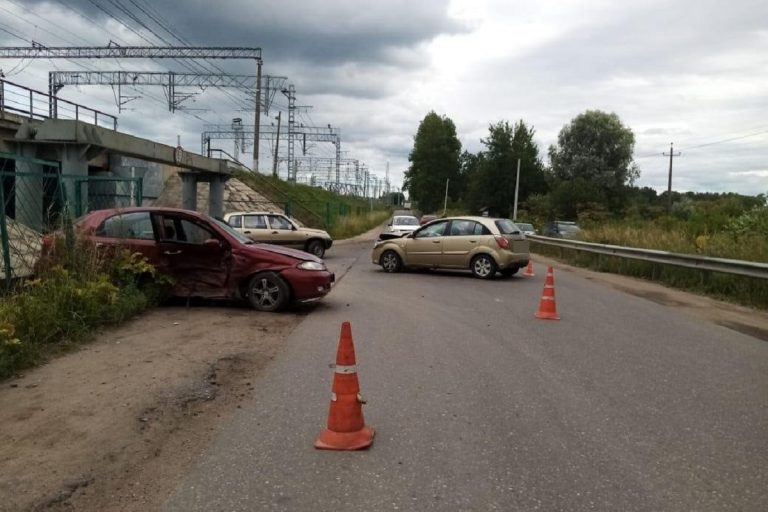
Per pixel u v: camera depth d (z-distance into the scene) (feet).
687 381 21.85
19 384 20.10
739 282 44.14
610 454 15.24
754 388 21.13
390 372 22.48
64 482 13.51
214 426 16.93
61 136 66.33
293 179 200.54
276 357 24.45
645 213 201.36
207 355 24.23
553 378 21.94
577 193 184.85
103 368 21.98
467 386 20.84
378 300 40.22
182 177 111.04
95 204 75.36
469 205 256.52
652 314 36.45
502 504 12.63
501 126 245.24
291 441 15.92
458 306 38.32
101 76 130.41
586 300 41.91
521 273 60.80
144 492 13.10
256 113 143.64
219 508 12.42
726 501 12.85
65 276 27.66
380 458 14.89
